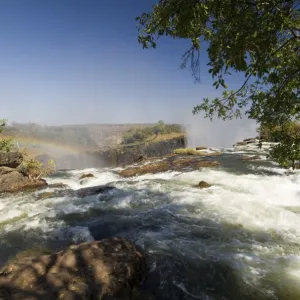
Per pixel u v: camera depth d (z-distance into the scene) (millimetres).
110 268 4105
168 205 8680
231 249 5484
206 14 2762
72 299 3303
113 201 9531
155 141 60531
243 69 2438
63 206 9195
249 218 7188
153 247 5668
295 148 3150
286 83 2934
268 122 3133
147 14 3361
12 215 8398
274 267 4746
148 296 4086
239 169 15094
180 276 4598
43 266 4078
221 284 4344
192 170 15461
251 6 2426
